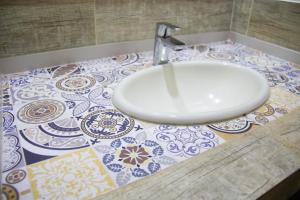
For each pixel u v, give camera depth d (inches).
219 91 35.9
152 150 20.1
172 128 22.8
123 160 19.0
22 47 31.3
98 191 16.4
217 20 44.9
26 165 18.5
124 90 28.9
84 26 34.1
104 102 26.9
